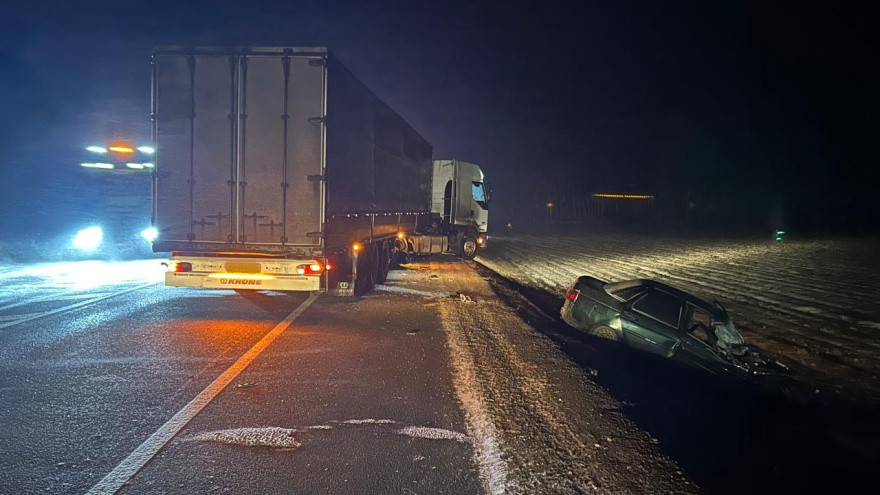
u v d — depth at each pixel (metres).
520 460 4.94
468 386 6.93
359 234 13.13
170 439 5.06
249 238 10.62
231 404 6.00
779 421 7.46
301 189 10.54
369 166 13.70
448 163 25.48
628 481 4.70
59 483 4.22
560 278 22.36
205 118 10.52
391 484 4.42
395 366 7.72
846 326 14.09
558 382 7.33
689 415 6.86
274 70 10.45
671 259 30.62
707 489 4.79
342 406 6.09
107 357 7.53
